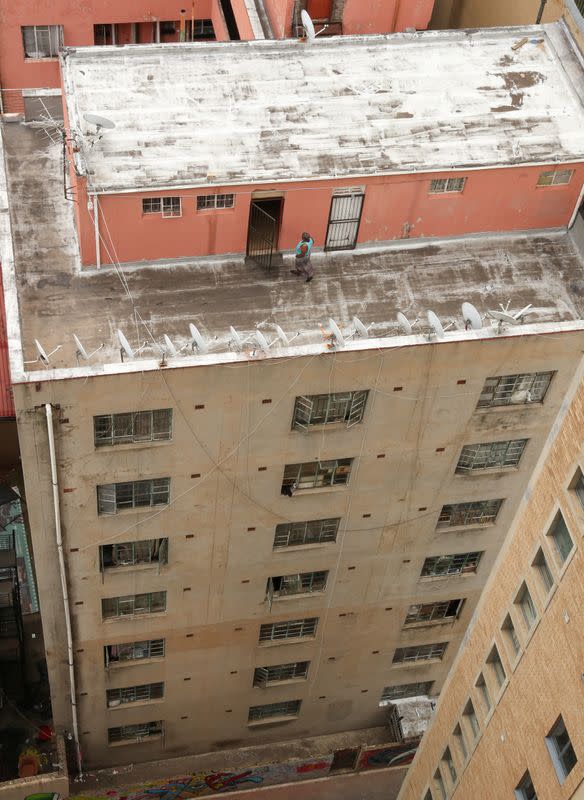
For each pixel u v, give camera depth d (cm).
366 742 6269
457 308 4341
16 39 5625
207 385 3925
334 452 4412
